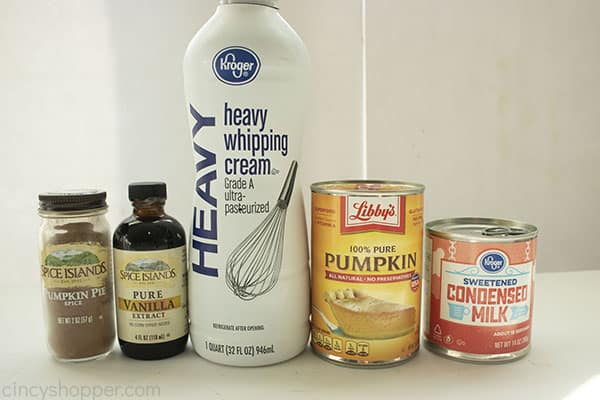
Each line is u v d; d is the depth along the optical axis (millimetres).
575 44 902
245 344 487
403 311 495
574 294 736
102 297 511
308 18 860
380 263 482
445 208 927
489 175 926
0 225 870
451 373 489
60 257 491
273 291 487
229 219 476
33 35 826
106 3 829
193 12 839
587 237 956
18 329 607
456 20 881
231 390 456
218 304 486
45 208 483
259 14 472
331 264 493
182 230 520
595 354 532
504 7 883
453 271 504
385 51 878
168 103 860
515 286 499
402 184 535
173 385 464
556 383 470
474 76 897
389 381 473
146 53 845
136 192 497
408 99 894
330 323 500
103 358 521
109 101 854
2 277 885
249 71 461
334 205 484
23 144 853
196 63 470
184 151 874
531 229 521
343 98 887
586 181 941
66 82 843
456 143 912
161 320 506
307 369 496
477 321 502
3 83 833
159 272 501
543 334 586
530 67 902
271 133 473
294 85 476
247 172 472
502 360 507
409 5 870
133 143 867
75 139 859
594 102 919
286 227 492
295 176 496
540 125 919
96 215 502
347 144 899
